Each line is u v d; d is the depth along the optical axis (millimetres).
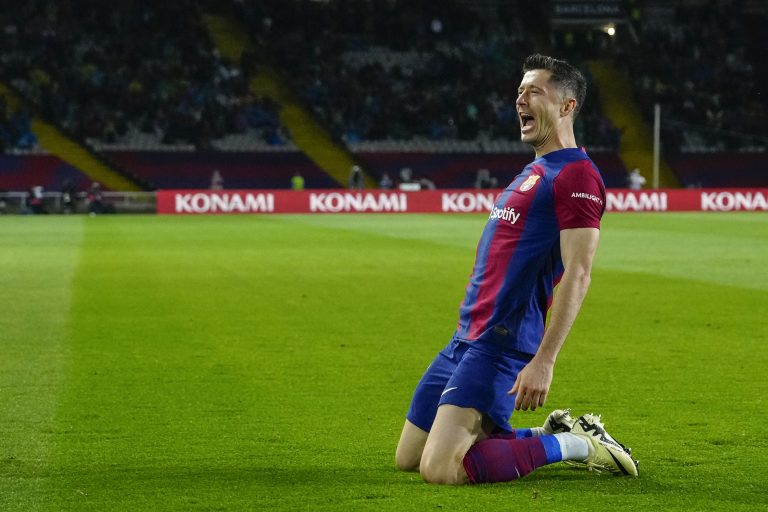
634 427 17422
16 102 116312
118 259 52062
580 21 137750
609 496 13070
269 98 124062
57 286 39719
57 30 124500
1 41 121688
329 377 22016
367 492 13281
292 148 121125
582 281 12688
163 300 35375
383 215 104688
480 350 13422
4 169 110750
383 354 24906
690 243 63094
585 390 20641
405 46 136500
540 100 13281
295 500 13008
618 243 63188
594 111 129125
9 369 22875
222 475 14320
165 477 14219
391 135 125812
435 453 13422
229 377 21984
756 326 29406
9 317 31250
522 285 13352
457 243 63500
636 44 139625
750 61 139750
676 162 127000
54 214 106250
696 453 15555
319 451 15766
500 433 13938
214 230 77562
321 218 98000
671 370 22766
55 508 12734
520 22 142375
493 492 13156
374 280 41969
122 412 18578
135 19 127562
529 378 12602
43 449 15867
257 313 32156
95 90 119000
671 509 12555
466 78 132125
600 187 13047
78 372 22500
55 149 113750
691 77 136875
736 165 128000
